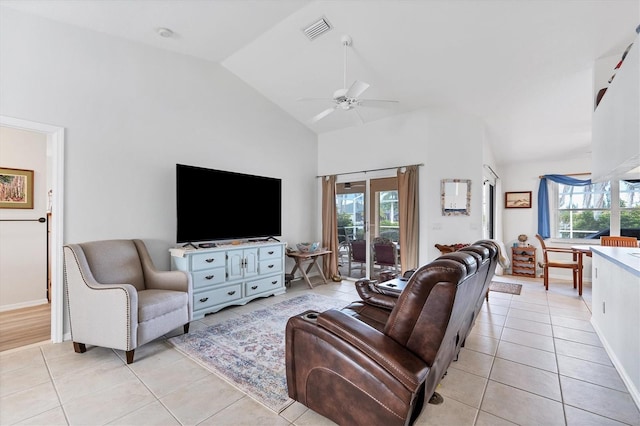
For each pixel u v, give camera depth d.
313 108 5.09
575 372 2.32
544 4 2.69
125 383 2.15
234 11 3.07
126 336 2.40
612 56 3.20
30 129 2.71
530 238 6.36
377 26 3.24
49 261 3.96
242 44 3.75
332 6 3.05
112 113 3.23
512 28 2.99
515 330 3.15
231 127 4.43
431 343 1.43
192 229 3.67
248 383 2.15
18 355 2.57
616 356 2.40
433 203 4.62
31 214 3.82
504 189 6.66
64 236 2.88
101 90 3.15
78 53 3.00
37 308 3.72
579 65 3.37
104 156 3.17
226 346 2.75
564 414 1.83
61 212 2.86
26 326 3.17
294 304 4.03
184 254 3.37
